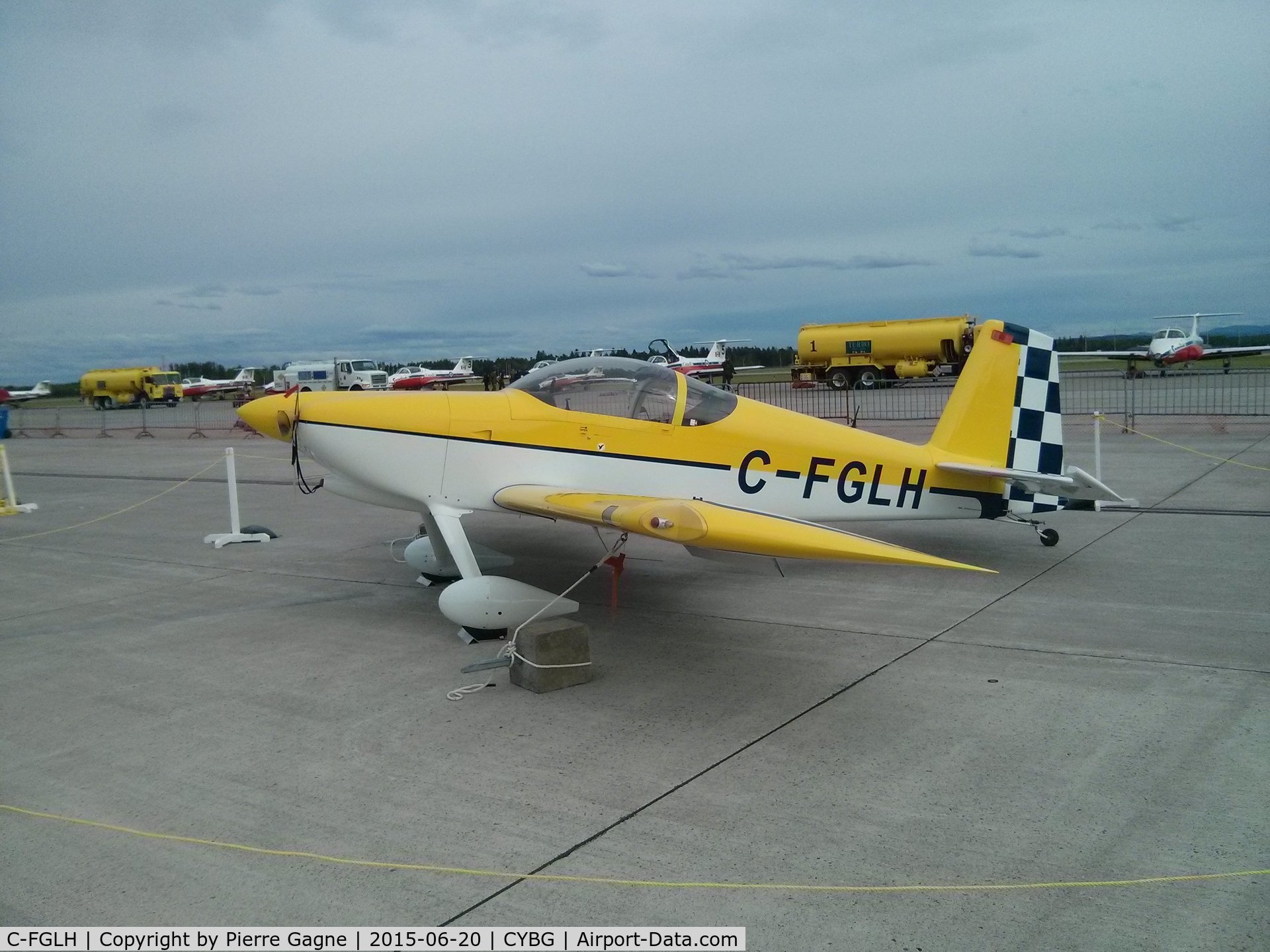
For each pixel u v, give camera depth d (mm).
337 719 4422
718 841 3176
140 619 6406
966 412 7020
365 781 3725
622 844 3174
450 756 3957
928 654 5145
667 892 2871
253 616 6406
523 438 6051
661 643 5484
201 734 4262
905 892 2844
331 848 3191
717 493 6500
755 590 6742
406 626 6074
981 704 4367
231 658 5434
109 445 22719
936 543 7922
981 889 2848
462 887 2938
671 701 4547
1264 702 4262
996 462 7109
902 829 3223
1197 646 5082
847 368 32250
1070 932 2625
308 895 2908
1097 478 9289
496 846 3178
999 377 7027
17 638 5973
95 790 3697
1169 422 17297
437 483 5988
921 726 4137
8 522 11102
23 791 3703
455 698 4672
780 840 3170
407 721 4367
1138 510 9109
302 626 6113
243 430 25172
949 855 3049
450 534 5930
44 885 3000
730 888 2887
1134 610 5812
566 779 3693
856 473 6781
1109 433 15844
